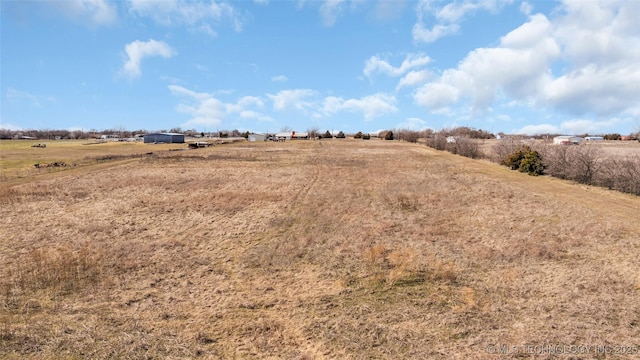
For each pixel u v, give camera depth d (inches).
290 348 247.8
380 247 443.2
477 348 240.8
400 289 335.6
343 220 591.2
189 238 505.7
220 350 246.5
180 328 274.8
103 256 427.5
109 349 244.4
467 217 597.0
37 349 243.4
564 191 805.2
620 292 316.8
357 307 303.1
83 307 307.3
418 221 580.7
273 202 731.4
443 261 400.2
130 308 306.5
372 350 243.0
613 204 659.4
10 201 733.3
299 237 504.7
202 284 357.4
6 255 438.0
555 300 306.2
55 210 666.2
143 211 660.7
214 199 757.3
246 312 300.4
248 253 442.6
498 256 411.8
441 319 279.6
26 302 314.2
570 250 427.2
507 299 311.6
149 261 415.8
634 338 246.7
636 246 428.8
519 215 595.8
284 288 346.0
